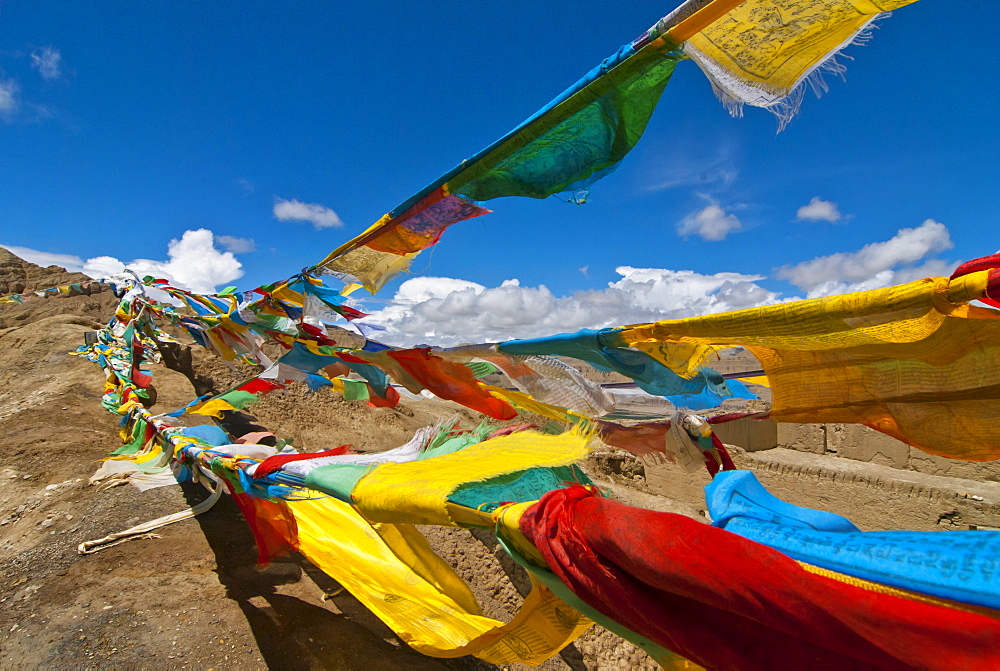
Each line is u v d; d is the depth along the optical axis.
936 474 11.63
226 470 4.99
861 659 1.26
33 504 7.80
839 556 1.54
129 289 11.90
